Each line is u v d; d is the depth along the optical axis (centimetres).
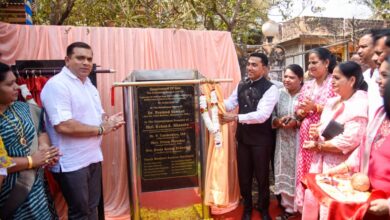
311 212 225
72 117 229
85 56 229
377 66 215
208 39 352
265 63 305
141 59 331
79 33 314
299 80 307
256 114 294
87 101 236
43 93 227
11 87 190
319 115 277
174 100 284
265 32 636
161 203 316
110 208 327
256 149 307
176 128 287
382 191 169
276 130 323
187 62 345
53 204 248
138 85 269
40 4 480
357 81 229
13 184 193
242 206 356
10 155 193
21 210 196
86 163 238
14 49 291
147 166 283
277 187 320
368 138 189
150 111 280
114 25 488
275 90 302
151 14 471
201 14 543
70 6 446
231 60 360
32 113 218
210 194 312
